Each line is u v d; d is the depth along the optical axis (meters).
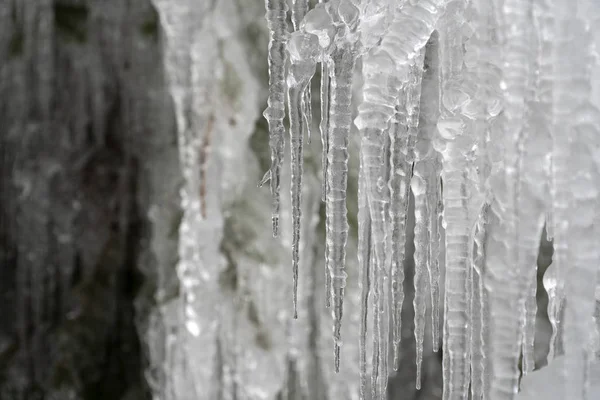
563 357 3.59
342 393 4.46
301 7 3.73
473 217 3.66
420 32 3.64
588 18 3.61
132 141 5.95
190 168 4.52
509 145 3.64
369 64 3.63
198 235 4.51
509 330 3.65
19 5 6.19
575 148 3.59
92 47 6.07
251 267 4.55
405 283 5.09
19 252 6.19
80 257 6.09
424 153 3.70
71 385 5.71
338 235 3.65
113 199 6.01
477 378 3.69
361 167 3.66
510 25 3.65
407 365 5.21
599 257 3.58
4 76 6.22
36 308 6.12
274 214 3.71
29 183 6.16
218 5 4.53
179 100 4.50
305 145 4.52
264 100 4.59
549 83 3.62
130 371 5.78
